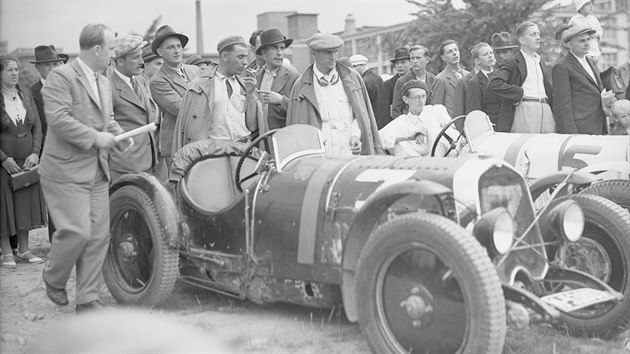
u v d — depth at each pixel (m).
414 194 4.66
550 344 5.28
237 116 7.55
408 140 7.88
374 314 4.78
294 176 5.70
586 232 5.55
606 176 6.60
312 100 7.54
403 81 9.84
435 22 25.39
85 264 6.09
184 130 7.48
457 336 4.55
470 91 9.51
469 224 4.93
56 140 5.88
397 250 4.68
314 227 5.40
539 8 25.70
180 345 5.36
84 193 5.90
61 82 5.85
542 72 8.74
